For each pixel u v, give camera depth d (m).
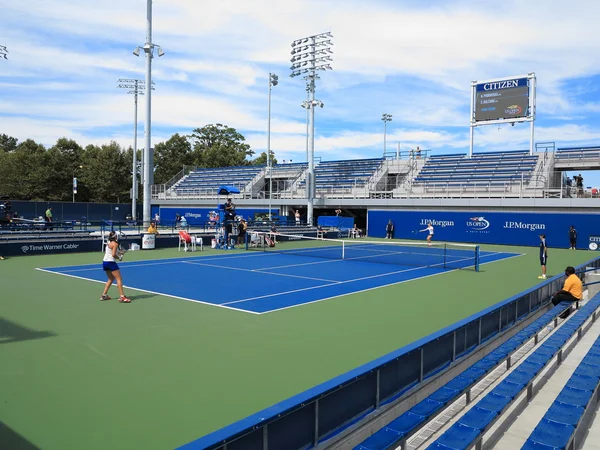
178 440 4.99
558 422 5.21
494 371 7.95
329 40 36.69
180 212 51.25
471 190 36.78
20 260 20.75
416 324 10.22
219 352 8.02
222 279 16.09
